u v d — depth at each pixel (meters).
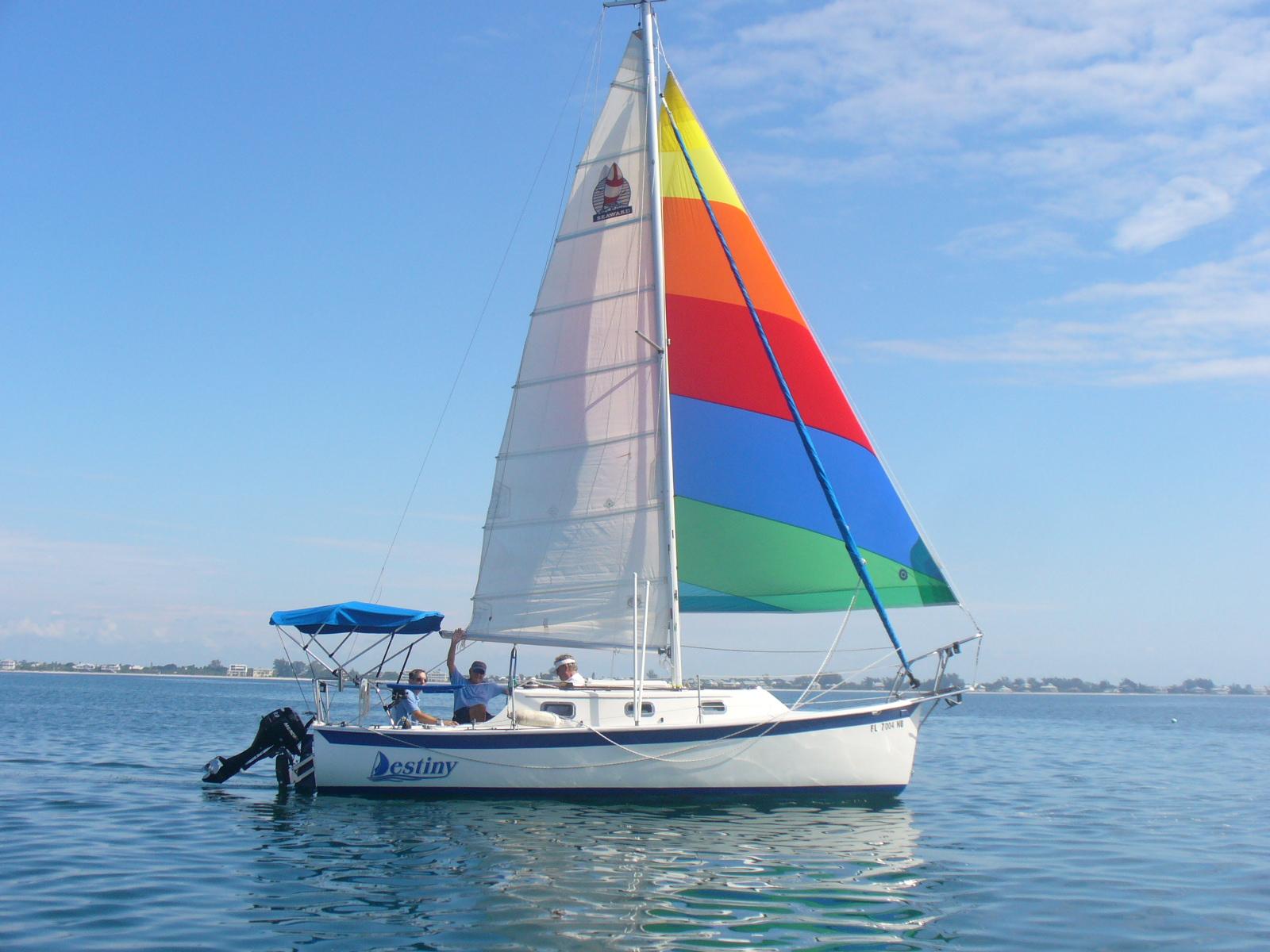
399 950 8.95
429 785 16.34
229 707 64.25
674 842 13.47
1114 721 67.00
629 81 18.09
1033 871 12.78
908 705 16.81
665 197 18.98
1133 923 10.39
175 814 15.98
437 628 18.05
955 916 10.51
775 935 9.57
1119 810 18.89
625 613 17.14
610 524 17.30
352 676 17.70
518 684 17.31
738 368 18.53
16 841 13.74
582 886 11.16
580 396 17.59
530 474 17.67
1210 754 35.00
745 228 18.95
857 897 11.05
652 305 17.62
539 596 17.41
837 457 18.23
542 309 17.92
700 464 18.44
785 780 16.14
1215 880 12.50
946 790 21.52
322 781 16.69
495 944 9.13
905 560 17.83
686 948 9.13
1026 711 91.00
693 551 18.30
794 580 18.11
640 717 16.11
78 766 23.36
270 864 12.20
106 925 9.65
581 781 15.98
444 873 11.69
